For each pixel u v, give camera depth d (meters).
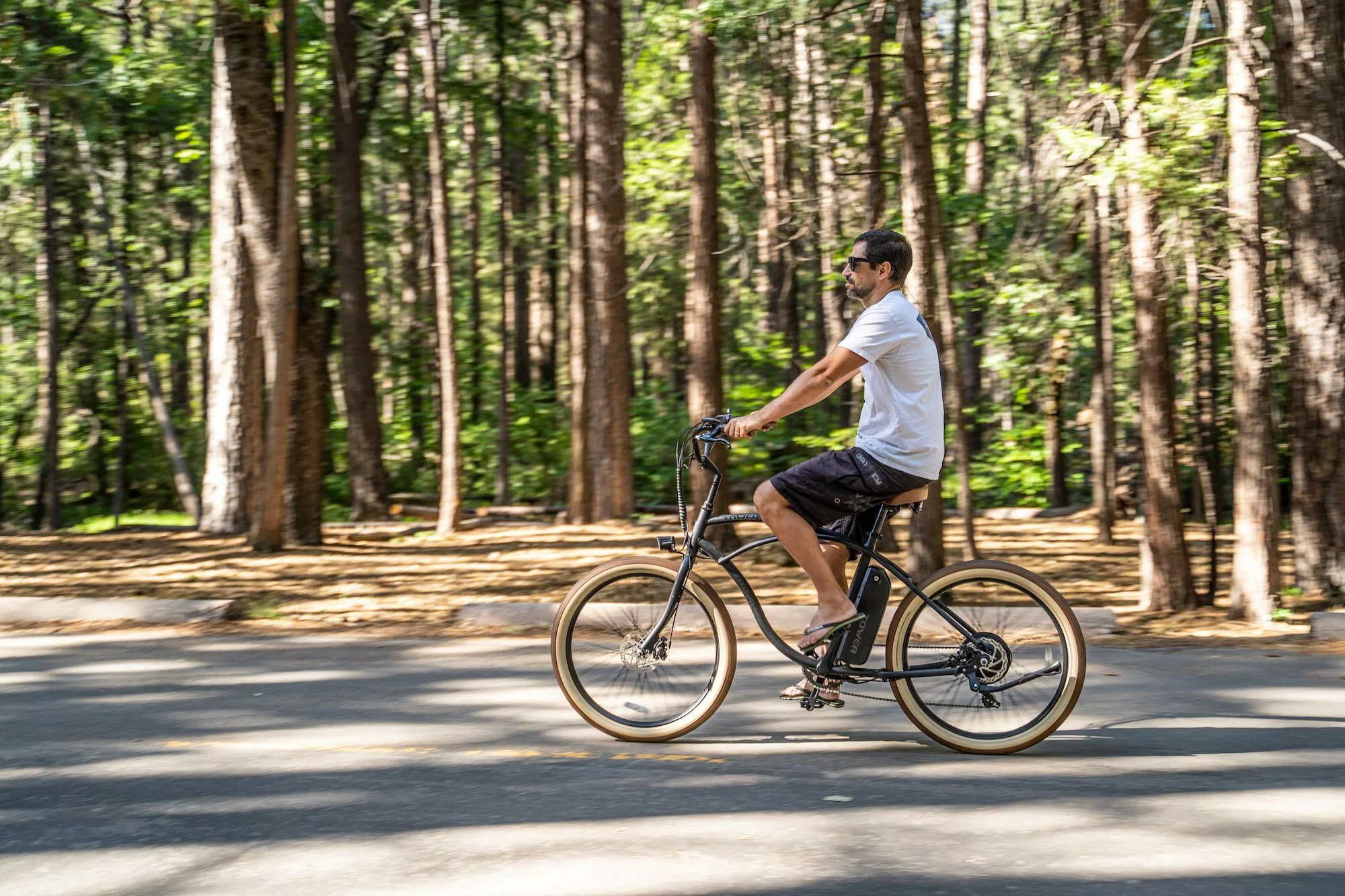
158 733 5.32
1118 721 5.41
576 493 16.86
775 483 4.93
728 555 5.16
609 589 5.25
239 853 3.79
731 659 5.14
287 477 13.61
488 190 31.19
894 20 12.73
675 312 22.36
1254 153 8.12
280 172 12.43
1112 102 8.57
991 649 4.92
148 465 31.22
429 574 11.16
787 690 5.23
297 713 5.68
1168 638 7.68
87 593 10.14
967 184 17.97
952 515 19.06
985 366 18.86
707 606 5.15
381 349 28.83
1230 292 8.32
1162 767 4.64
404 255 28.09
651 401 23.17
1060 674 4.90
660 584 5.21
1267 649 7.23
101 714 5.70
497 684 6.30
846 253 13.02
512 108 20.45
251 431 15.30
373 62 20.34
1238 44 8.16
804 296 24.94
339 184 18.06
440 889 3.47
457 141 25.72
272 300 12.55
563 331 34.12
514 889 3.47
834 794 4.33
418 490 27.19
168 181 26.09
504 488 22.34
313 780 4.55
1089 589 10.07
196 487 31.27
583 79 17.16
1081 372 20.67
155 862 3.72
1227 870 3.57
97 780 4.59
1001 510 19.23
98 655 7.21
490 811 4.17
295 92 12.07
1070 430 22.89
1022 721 4.92
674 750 4.97
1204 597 8.91
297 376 13.44
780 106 15.24
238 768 4.74
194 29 14.48
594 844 3.82
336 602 9.43
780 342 17.58
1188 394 13.69
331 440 26.12
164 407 25.05
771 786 4.44
